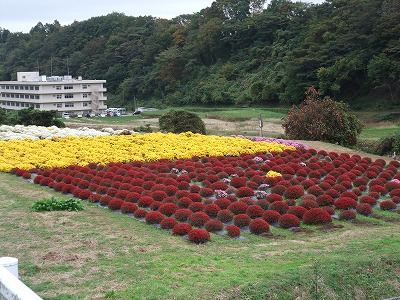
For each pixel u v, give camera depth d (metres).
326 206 15.37
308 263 9.94
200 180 19.20
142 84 93.94
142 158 22.80
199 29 92.69
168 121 32.62
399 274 10.06
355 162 22.81
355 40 61.03
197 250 11.20
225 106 76.06
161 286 8.62
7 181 19.31
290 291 8.82
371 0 61.00
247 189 16.75
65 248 10.95
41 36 128.88
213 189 17.58
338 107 30.55
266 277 9.06
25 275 9.29
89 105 87.94
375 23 58.72
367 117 54.69
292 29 78.44
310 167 21.08
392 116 53.22
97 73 103.56
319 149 26.56
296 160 22.47
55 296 8.31
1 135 28.80
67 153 23.53
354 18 61.81
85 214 14.29
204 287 8.56
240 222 13.45
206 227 13.09
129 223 13.50
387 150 29.83
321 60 61.69
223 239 12.34
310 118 30.17
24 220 13.26
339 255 10.53
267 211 14.03
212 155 23.70
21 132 30.41
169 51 92.19
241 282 8.78
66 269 9.64
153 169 20.70
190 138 27.48
